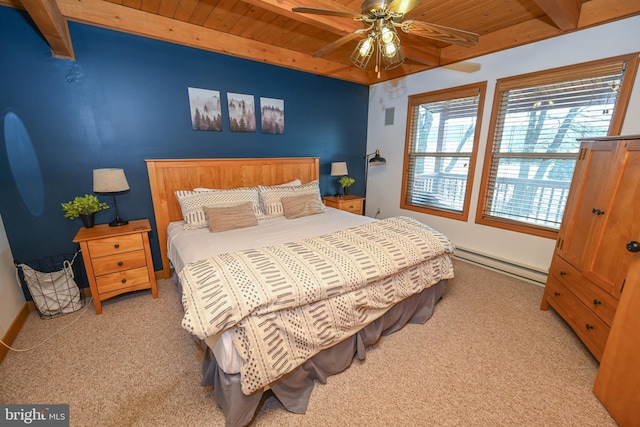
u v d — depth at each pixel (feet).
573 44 7.83
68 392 4.95
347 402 4.81
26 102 6.99
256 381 4.08
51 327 6.81
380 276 5.55
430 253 6.68
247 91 10.33
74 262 8.11
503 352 5.98
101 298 7.39
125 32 7.86
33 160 7.26
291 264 5.18
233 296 4.18
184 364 5.65
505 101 9.50
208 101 9.53
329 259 5.49
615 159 5.32
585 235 6.06
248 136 10.66
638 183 4.74
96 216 8.23
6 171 7.00
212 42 8.96
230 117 10.07
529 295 8.37
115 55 7.86
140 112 8.44
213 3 7.37
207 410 4.64
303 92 11.89
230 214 8.34
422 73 11.78
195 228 8.23
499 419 4.50
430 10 7.75
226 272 4.80
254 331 4.11
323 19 6.95
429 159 12.24
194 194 8.70
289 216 9.59
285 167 11.66
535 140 9.00
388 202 14.16
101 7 7.24
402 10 4.96
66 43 6.71
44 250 7.70
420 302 6.98
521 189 9.50
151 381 5.22
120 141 8.27
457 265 10.65
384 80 13.25
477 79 10.02
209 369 4.62
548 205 8.93
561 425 4.39
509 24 8.67
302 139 12.26
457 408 4.69
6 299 6.53
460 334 6.58
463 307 7.73
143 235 7.73
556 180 8.68
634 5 6.73
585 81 7.82
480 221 10.55
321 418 4.53
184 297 4.49
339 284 4.98
